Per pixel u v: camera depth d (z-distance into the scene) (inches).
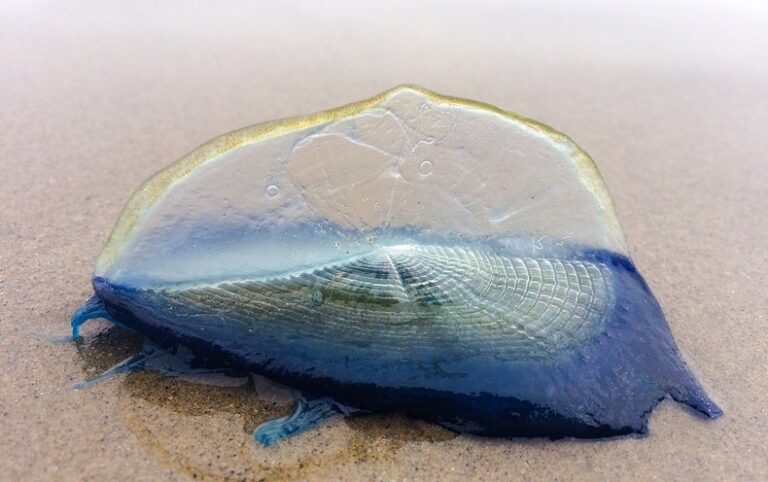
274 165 2.4
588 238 2.6
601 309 2.4
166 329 2.3
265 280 2.3
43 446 2.1
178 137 3.9
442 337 2.3
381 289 2.4
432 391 2.2
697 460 2.2
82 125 3.9
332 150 2.4
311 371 2.3
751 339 2.7
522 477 2.1
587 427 2.2
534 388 2.2
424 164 2.4
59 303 2.7
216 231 2.4
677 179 3.8
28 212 3.2
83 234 3.0
